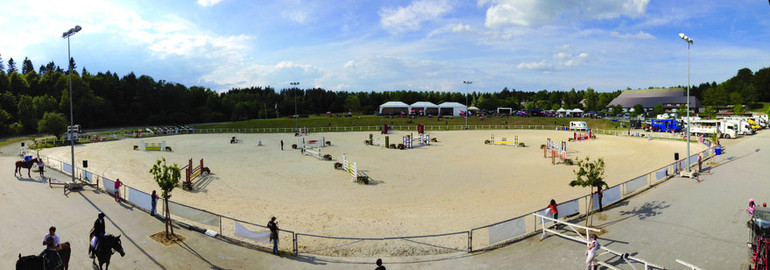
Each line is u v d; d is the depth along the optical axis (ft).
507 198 80.74
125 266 45.83
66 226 59.36
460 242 55.11
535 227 56.95
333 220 66.44
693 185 87.15
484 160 136.05
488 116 372.58
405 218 67.31
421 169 117.39
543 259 48.08
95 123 351.87
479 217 67.31
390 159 139.13
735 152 139.54
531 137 229.45
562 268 45.50
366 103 567.59
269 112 487.20
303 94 645.92
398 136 241.55
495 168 118.93
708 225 59.31
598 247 46.55
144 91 407.44
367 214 69.92
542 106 559.79
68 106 329.11
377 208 73.87
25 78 364.79
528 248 51.60
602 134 247.70
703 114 380.17
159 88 432.25
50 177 99.86
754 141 174.81
